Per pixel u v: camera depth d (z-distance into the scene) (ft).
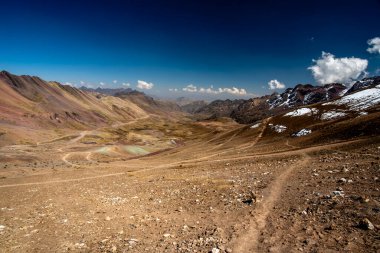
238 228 47.85
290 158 144.15
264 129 366.02
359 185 61.67
